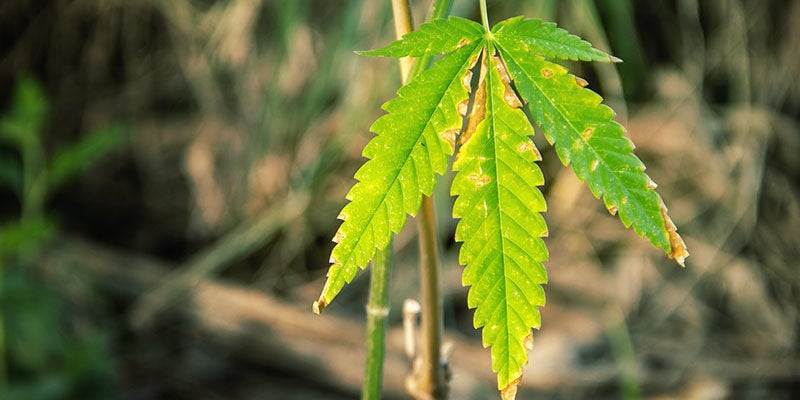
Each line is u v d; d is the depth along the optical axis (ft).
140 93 13.52
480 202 2.94
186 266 12.43
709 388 10.85
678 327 11.79
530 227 2.93
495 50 3.03
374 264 3.97
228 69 12.71
